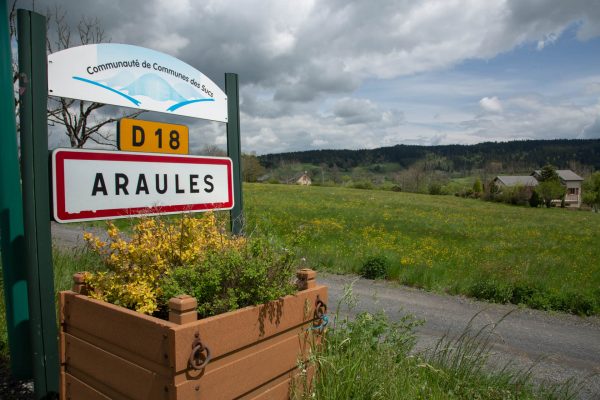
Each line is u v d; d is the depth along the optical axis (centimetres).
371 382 285
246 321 233
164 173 395
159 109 401
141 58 385
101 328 240
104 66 356
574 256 1555
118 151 359
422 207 4022
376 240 1656
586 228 2941
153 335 207
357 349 317
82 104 505
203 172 431
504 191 6781
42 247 307
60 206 322
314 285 305
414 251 1405
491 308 814
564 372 524
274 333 254
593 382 496
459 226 2589
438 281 977
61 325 271
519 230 2536
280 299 260
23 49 299
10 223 330
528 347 610
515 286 888
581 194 9400
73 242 1010
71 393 266
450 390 336
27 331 340
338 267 1082
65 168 325
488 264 1138
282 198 4100
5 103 329
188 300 208
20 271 334
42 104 309
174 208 403
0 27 332
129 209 367
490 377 383
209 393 213
